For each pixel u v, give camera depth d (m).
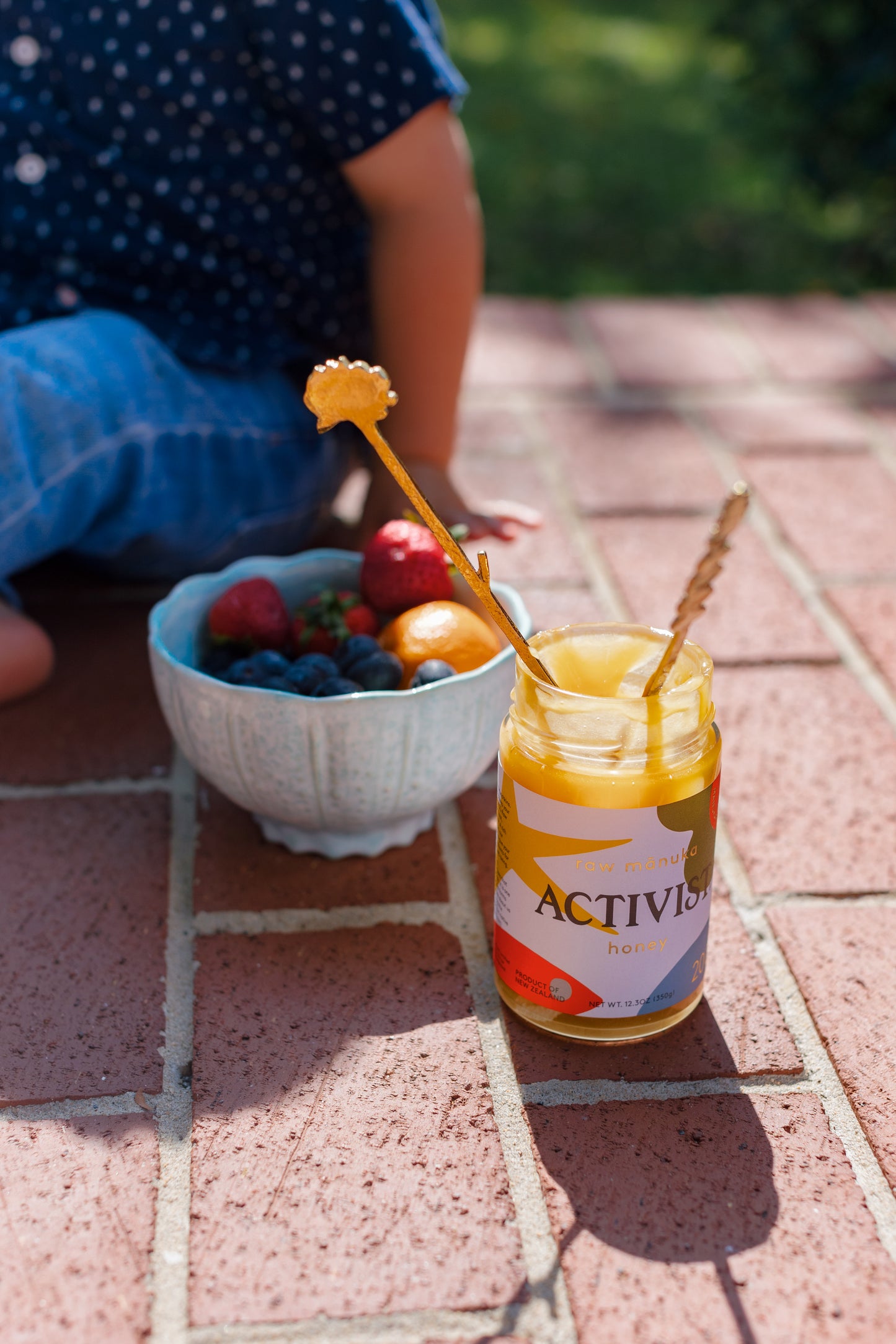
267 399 1.60
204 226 1.52
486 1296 0.85
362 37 1.42
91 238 1.51
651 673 0.97
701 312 2.85
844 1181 0.95
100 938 1.18
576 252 3.69
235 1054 1.05
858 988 1.12
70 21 1.45
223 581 1.30
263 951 1.16
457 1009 1.10
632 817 0.92
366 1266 0.87
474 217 1.57
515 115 4.71
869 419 2.33
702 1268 0.88
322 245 1.61
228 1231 0.90
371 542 1.28
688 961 1.01
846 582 1.81
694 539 1.92
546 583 1.80
